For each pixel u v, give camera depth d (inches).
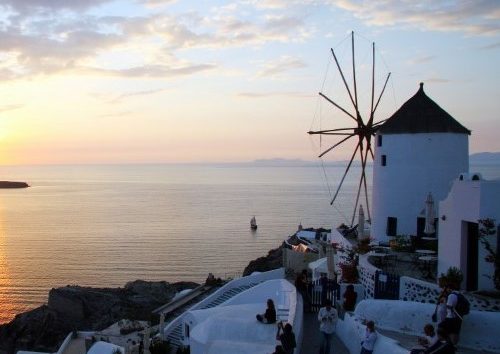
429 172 1354.6
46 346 2010.3
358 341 699.4
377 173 1450.5
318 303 943.7
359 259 1090.7
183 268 3705.7
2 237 5211.6
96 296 2282.2
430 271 1008.9
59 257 4124.0
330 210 7760.8
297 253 1691.7
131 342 1461.6
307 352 741.9
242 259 4018.2
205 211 7701.8
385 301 759.7
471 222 847.1
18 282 3348.9
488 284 800.3
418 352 547.5
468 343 674.2
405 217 1382.9
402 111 1423.5
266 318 922.7
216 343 837.2
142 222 6358.3
